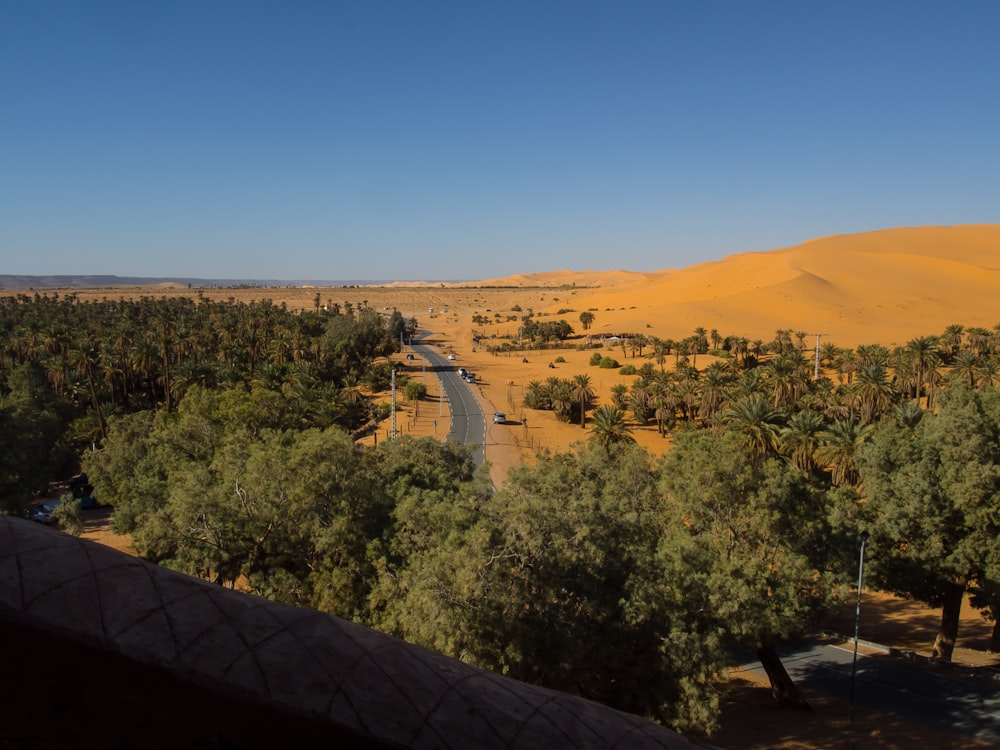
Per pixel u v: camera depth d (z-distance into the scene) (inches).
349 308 6776.6
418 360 4953.3
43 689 64.9
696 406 2741.1
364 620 729.0
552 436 2655.0
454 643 581.9
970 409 952.9
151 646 65.0
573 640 608.4
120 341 2994.6
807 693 914.7
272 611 76.9
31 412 1876.2
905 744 727.1
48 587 66.1
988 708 836.0
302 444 853.2
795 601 761.0
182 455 1344.7
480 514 684.7
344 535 757.9
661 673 641.0
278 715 65.6
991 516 921.5
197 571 767.1
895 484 989.2
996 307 6008.9
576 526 644.1
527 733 71.8
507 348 5629.9
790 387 2527.1
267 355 3634.4
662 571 676.1
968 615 1312.7
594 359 4539.9
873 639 1152.8
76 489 1943.9
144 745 64.7
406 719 68.3
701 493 829.2
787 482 846.5
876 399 2274.9
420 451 1148.5
